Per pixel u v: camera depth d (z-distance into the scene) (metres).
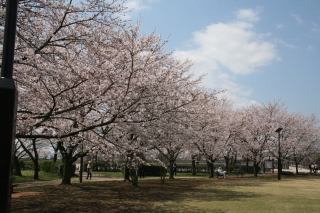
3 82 2.95
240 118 30.64
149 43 11.07
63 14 8.57
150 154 14.12
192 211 9.25
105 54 8.62
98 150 11.85
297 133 36.47
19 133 8.39
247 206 10.29
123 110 8.97
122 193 13.96
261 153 31.53
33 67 7.65
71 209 9.59
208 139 23.84
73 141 12.70
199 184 19.78
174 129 13.10
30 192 13.62
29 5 7.97
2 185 2.80
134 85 9.52
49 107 8.22
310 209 9.77
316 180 25.70
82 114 9.70
